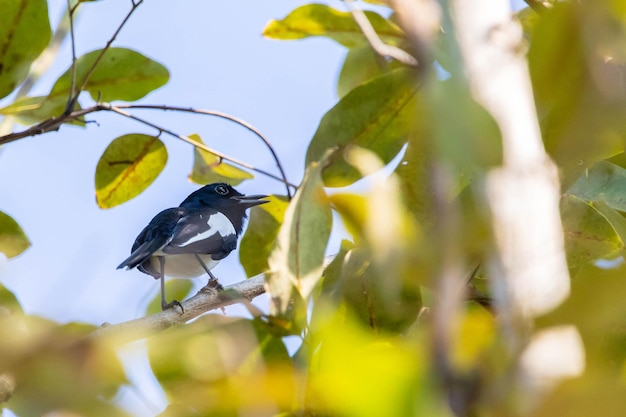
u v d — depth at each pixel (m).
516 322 2.76
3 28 8.40
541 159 3.36
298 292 5.62
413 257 2.69
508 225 3.24
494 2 3.54
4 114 8.88
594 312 2.65
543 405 2.41
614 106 2.85
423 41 2.94
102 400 2.74
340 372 2.37
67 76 8.96
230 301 8.53
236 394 3.20
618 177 7.49
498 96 3.38
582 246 7.53
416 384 2.34
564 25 2.89
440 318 2.53
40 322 2.92
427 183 6.65
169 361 3.87
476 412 2.45
